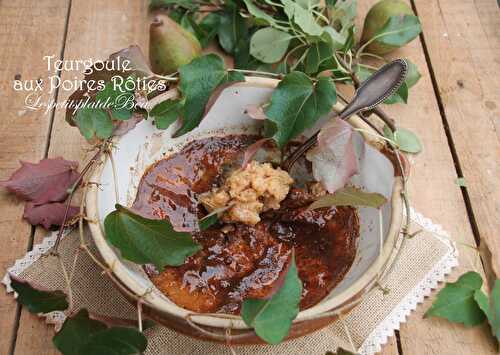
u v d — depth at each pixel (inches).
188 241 26.3
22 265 30.0
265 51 33.7
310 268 28.4
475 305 29.1
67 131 33.5
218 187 30.4
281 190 29.1
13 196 31.7
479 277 29.2
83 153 33.0
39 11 37.2
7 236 30.9
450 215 32.1
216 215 29.1
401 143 32.9
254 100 30.4
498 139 34.1
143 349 25.5
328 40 32.3
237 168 30.6
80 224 26.4
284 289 24.6
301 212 29.5
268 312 24.4
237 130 31.3
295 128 29.0
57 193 31.6
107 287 29.6
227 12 36.1
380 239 26.7
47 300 26.6
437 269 30.3
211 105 29.0
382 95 28.2
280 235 29.2
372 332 28.9
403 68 28.1
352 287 25.4
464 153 33.7
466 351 28.9
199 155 30.9
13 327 29.0
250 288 28.1
